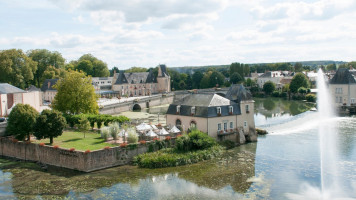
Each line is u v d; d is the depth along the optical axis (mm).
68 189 44969
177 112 71688
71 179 49062
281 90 198500
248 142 71500
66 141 63781
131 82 194875
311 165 54062
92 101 91438
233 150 64750
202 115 66500
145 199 41438
